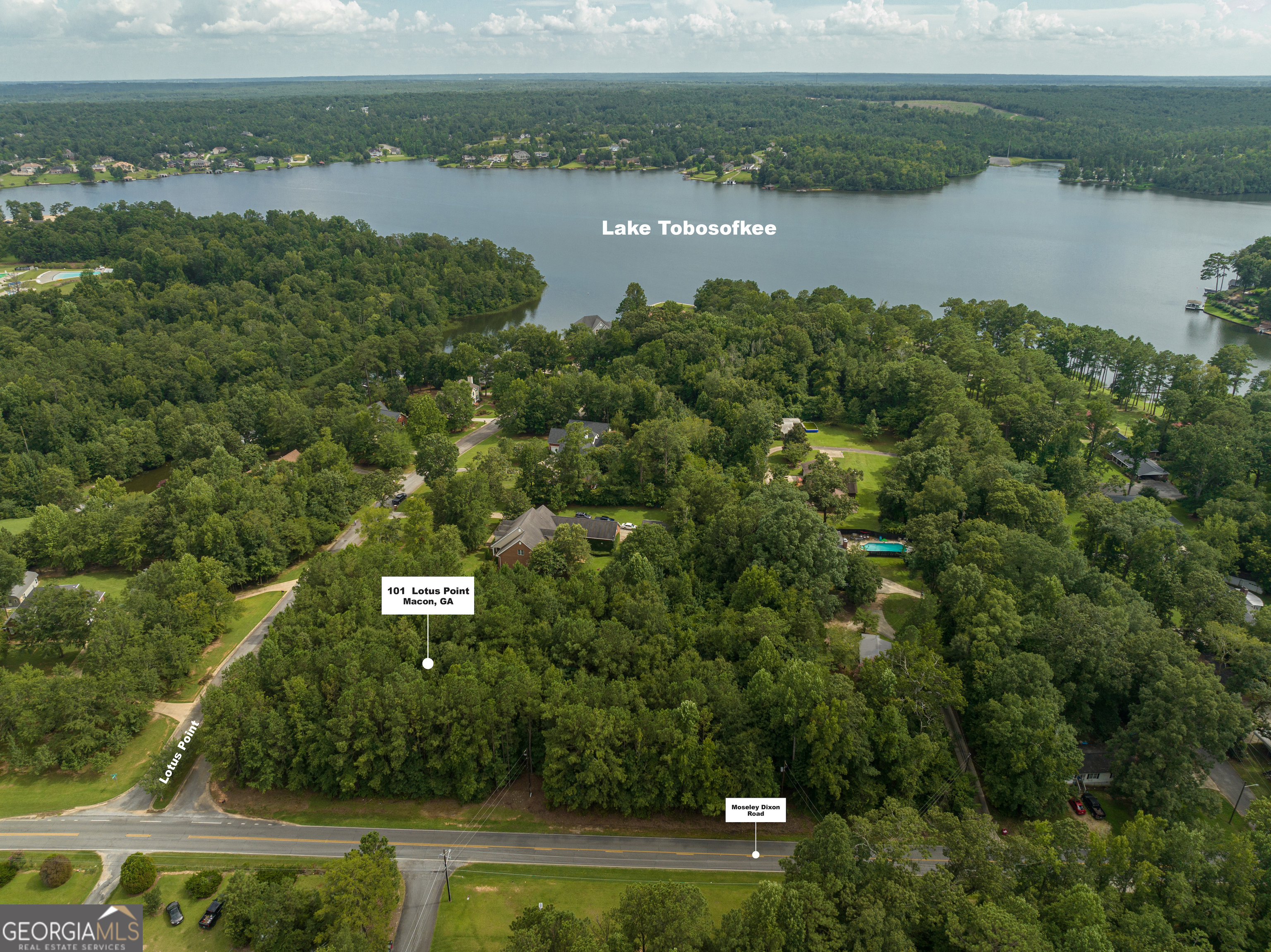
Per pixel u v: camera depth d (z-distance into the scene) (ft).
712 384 610.24
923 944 203.92
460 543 419.74
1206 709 261.24
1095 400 578.66
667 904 199.31
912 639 308.60
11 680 298.56
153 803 282.15
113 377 647.97
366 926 219.61
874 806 265.75
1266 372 641.40
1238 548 409.69
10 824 272.31
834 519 466.70
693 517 446.19
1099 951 183.01
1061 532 392.68
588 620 321.11
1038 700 274.98
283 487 473.26
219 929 234.79
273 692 290.97
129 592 365.20
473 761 278.87
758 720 278.26
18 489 511.81
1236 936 198.08
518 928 212.84
